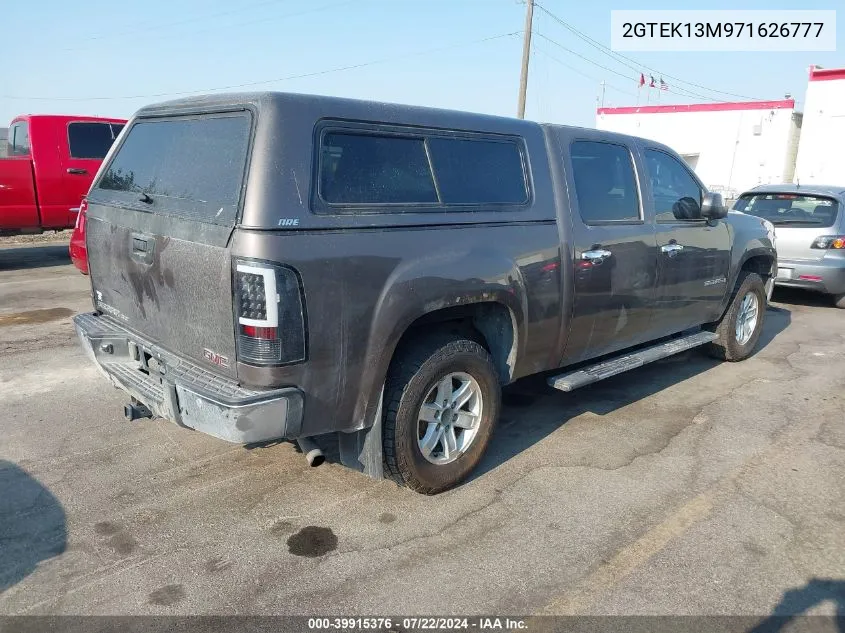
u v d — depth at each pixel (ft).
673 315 17.48
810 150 83.10
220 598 9.52
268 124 9.76
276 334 9.54
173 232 10.66
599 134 15.30
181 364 11.00
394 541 11.01
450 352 11.88
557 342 14.17
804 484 13.20
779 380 19.67
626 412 16.92
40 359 20.04
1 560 10.30
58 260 39.42
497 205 12.69
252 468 13.46
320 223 9.89
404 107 11.52
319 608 9.36
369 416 11.07
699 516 11.94
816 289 28.91
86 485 12.64
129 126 13.47
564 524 11.62
